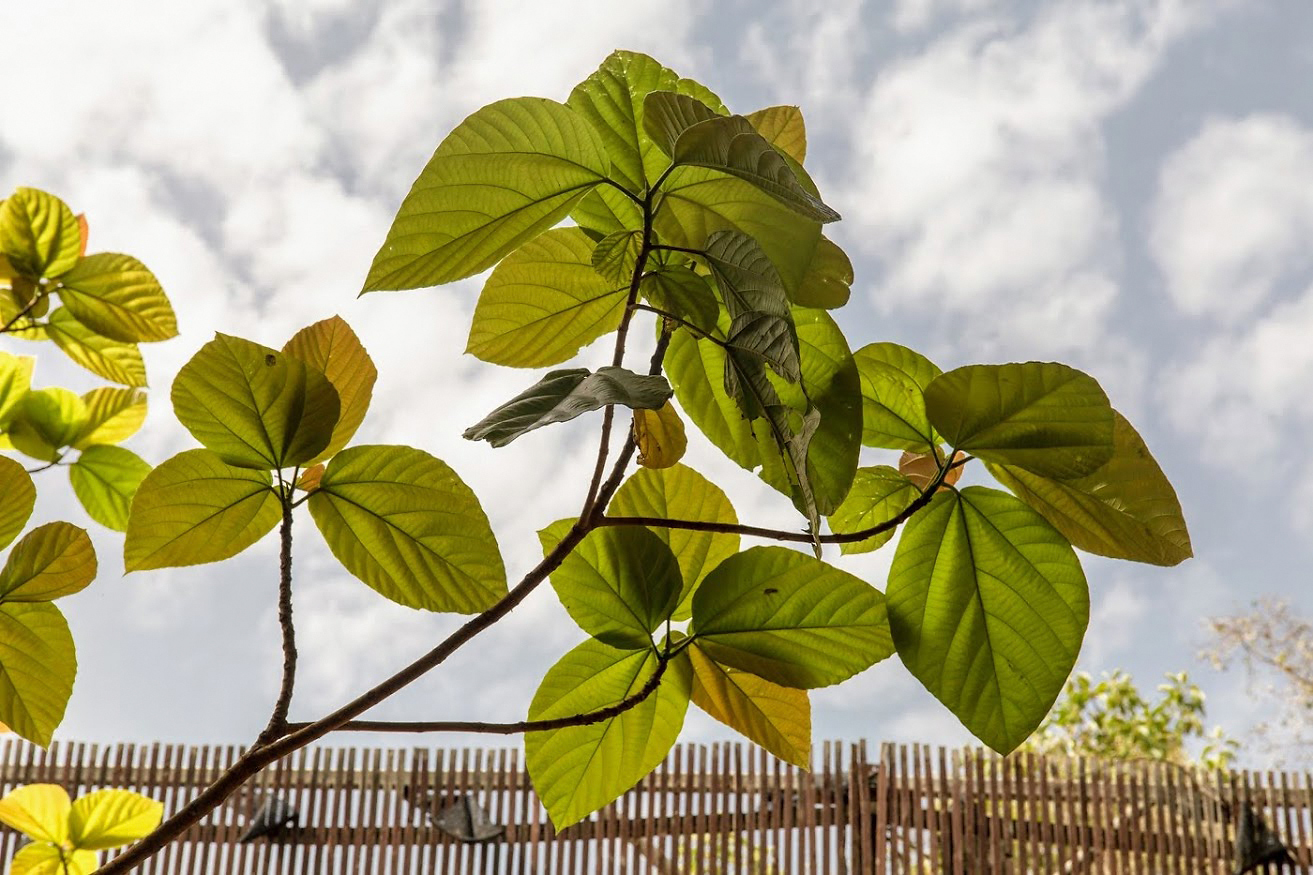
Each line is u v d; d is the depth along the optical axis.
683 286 0.60
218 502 0.58
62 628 0.67
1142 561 0.62
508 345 0.68
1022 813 7.12
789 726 0.68
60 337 1.04
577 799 0.67
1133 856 7.00
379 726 0.48
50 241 1.01
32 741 0.66
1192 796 7.10
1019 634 0.60
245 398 0.57
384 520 0.59
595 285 0.66
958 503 0.62
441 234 0.57
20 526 0.66
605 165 0.57
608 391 0.46
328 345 0.64
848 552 0.68
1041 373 0.58
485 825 6.91
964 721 0.60
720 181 0.59
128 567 0.58
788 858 6.88
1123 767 7.54
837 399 0.62
